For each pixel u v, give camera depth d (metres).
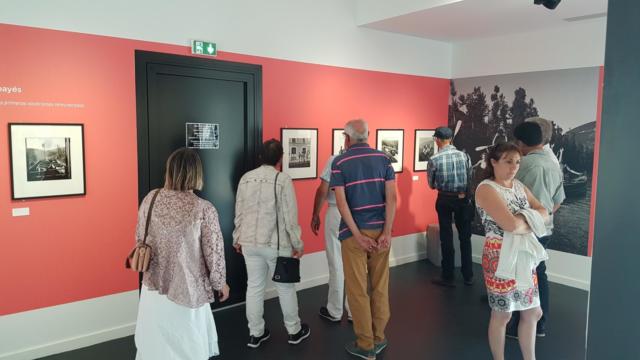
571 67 4.69
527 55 5.07
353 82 4.84
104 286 3.38
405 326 3.72
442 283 4.75
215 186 3.93
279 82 4.23
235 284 4.15
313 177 4.57
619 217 0.89
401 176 5.50
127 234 3.46
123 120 3.37
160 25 3.48
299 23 4.33
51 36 3.03
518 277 2.58
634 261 0.87
